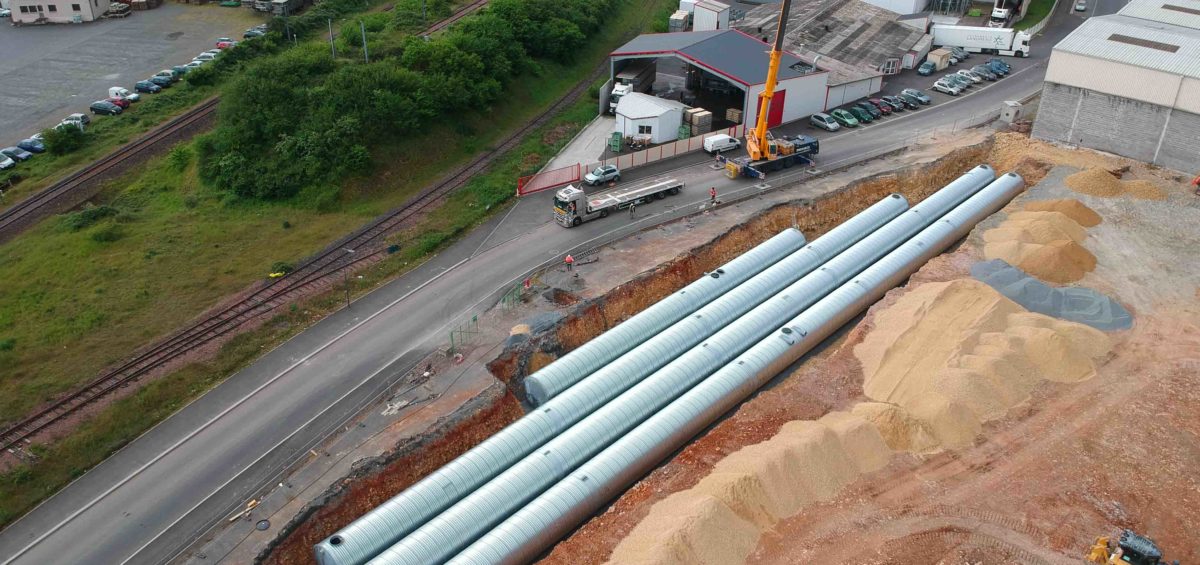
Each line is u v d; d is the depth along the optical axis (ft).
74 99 259.39
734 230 191.31
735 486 112.98
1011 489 120.57
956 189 206.08
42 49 297.74
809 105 266.16
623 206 207.51
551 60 299.99
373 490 121.29
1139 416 134.51
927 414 131.95
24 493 123.85
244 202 206.69
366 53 264.52
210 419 138.31
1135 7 270.05
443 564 107.24
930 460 125.59
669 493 117.70
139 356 152.66
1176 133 213.87
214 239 192.13
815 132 256.93
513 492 116.16
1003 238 181.68
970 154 233.55
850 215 210.38
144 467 128.77
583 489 116.78
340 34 300.40
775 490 115.24
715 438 128.67
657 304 159.53
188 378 147.33
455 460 121.39
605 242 192.75
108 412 138.00
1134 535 108.58
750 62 260.42
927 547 110.63
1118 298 165.48
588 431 126.72
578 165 224.33
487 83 256.73
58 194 207.41
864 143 248.73
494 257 187.21
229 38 307.99
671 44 272.51
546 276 178.40
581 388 135.64
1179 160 216.33
